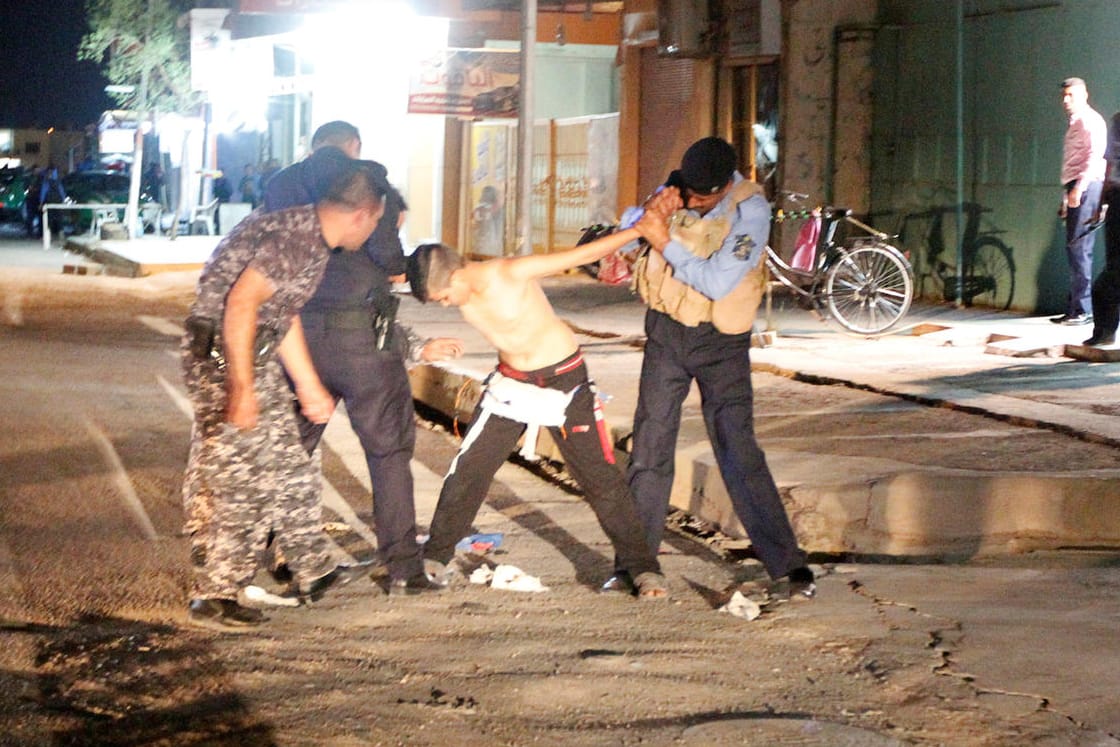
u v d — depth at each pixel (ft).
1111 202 43.73
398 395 23.72
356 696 19.43
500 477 34.22
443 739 18.03
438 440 39.45
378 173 22.40
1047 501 28.25
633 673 20.43
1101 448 31.45
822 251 53.47
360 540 28.09
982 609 23.35
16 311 68.08
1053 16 55.93
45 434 37.27
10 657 20.68
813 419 35.47
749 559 27.40
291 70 107.76
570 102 102.01
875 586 24.68
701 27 72.54
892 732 18.34
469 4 97.50
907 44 64.18
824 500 27.99
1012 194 58.34
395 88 100.32
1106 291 44.34
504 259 23.34
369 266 23.20
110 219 127.85
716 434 24.02
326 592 24.08
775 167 72.33
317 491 23.58
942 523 28.17
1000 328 51.42
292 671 20.36
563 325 23.81
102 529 28.04
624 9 83.30
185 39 135.64
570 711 18.99
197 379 22.11
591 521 29.78
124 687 19.66
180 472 33.14
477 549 26.99
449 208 101.50
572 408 23.66
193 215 128.06
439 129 101.30
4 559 25.85
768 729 18.34
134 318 65.82
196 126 136.05
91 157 195.72
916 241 63.77
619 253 25.58
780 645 21.67
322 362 23.22
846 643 21.72
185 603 23.44
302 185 24.34
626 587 24.41
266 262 21.29
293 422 23.20
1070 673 20.34
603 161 86.02
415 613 23.12
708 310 23.56
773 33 68.80
